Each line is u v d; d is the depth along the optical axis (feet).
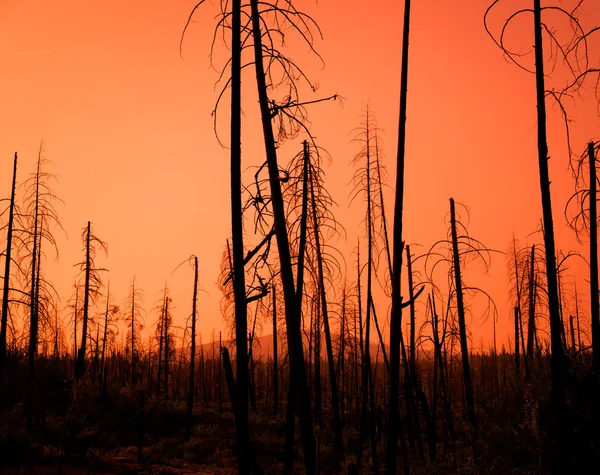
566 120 26.37
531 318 76.64
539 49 26.40
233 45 24.48
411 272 59.11
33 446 70.74
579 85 25.84
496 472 44.01
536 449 41.73
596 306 36.06
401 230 29.40
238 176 23.76
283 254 24.11
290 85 25.36
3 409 83.76
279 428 114.52
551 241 25.71
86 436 78.18
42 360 102.73
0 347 77.30
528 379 49.24
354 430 106.73
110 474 66.03
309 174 41.55
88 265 117.39
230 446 99.40
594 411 36.09
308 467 23.07
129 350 176.24
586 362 41.27
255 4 24.81
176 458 87.40
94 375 140.36
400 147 29.71
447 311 58.13
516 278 91.50
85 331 115.85
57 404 99.45
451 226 58.23
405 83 30.22
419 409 89.20
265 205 25.23
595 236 35.32
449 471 51.83
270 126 24.76
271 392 172.86
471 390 56.49
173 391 197.16
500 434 45.75
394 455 29.12
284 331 55.01
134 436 101.30
